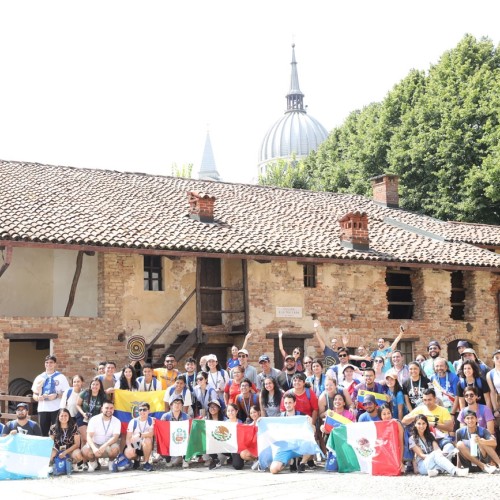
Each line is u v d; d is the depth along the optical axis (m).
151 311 22.33
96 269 22.88
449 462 12.88
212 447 14.35
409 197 40.97
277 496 10.98
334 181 47.66
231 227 24.27
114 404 15.07
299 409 14.73
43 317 20.38
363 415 14.02
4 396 17.02
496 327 27.58
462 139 39.22
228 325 23.97
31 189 24.02
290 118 112.19
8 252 19.72
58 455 14.14
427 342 25.95
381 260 24.56
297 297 24.11
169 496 11.26
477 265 26.14
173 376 16.72
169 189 27.48
